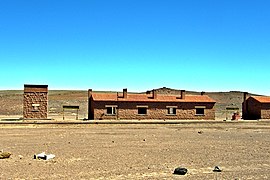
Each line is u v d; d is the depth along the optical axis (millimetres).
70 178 19594
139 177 20047
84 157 26453
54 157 26250
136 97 67438
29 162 24125
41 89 62312
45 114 62344
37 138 38281
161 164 24062
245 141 38188
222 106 117875
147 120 63969
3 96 130000
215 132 48062
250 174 21250
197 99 70188
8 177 19594
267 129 53688
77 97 134750
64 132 44906
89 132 45312
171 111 68562
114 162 24547
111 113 65438
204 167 23250
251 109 74125
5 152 26328
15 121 54188
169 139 38906
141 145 33656
